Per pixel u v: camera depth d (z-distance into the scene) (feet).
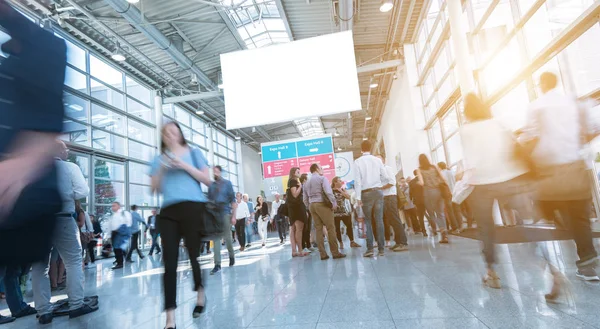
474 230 21.68
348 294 8.01
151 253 31.24
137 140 38.40
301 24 32.89
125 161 35.88
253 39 37.42
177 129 7.06
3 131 1.66
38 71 1.83
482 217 7.57
